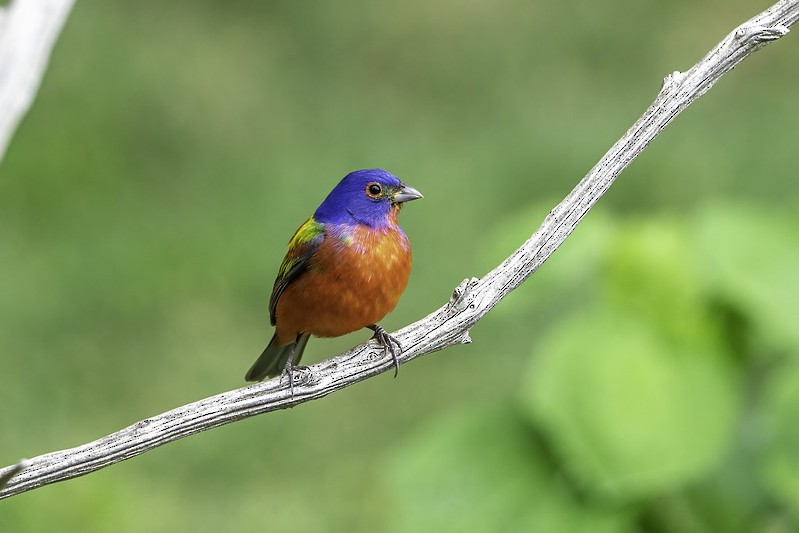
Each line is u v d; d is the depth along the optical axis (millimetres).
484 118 18562
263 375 8344
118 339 14195
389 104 18969
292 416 13180
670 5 20688
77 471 5273
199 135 18094
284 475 12344
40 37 6062
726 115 18031
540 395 7270
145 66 19203
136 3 20844
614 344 7320
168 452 12555
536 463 7547
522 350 13891
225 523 11672
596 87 19062
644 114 5695
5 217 16188
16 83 5988
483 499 7531
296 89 19250
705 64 5668
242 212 16531
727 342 7488
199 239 15938
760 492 7652
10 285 14859
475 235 15992
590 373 7246
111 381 13570
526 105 18734
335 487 12172
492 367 13711
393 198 7461
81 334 14242
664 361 7320
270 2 21047
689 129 17734
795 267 7543
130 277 15195
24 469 5219
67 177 16969
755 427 7668
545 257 5820
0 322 14273
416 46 20266
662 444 7078
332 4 21031
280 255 15648
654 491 7305
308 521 11719
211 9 20906
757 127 17703
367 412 13203
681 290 7551
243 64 19703
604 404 7176
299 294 7441
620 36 20078
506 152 17641
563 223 5812
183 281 15195
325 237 7344
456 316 5887
